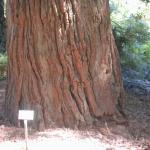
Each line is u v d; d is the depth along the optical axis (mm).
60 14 6195
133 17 12695
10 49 6562
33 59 6348
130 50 10891
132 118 6961
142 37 11711
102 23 6531
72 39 6273
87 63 6426
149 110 7492
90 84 6469
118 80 6902
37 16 6219
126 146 5949
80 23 6293
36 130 6336
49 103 6383
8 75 6797
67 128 6352
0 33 11992
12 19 6461
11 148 5711
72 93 6402
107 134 6277
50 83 6359
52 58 6297
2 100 7906
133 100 8023
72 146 5805
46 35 6250
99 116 6570
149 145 6031
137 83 9602
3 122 6715
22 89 6516
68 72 6344
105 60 6594
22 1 6285
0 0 12242
